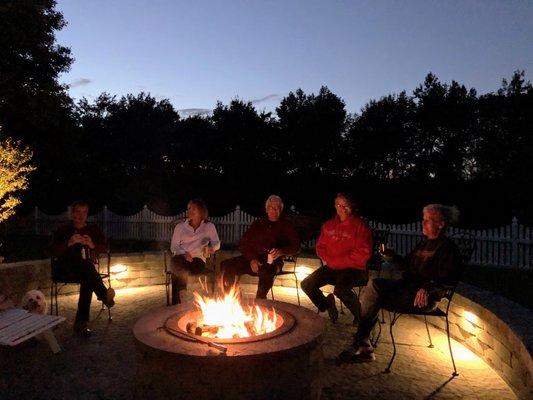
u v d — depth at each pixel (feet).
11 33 63.67
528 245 36.06
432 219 15.99
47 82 70.54
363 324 15.57
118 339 17.70
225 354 10.57
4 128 65.98
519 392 12.66
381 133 85.71
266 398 10.86
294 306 15.11
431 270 15.52
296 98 93.61
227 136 90.02
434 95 84.64
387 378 14.28
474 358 15.99
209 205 81.15
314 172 82.43
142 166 114.62
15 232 66.44
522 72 72.79
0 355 15.34
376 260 22.25
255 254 21.84
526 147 62.85
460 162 81.25
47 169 75.00
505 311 14.84
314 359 11.93
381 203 72.69
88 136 110.63
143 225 59.72
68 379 14.03
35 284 23.16
